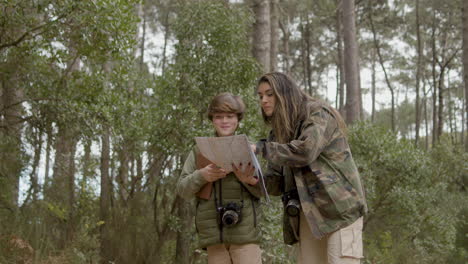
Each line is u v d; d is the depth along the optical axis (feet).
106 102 17.24
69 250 15.11
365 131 26.02
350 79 35.42
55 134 16.98
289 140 8.05
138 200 18.47
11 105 16.78
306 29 88.43
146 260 17.49
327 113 7.82
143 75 20.33
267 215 16.70
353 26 36.04
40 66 16.69
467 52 35.29
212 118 8.68
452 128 101.24
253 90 19.27
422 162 25.77
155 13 72.08
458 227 28.07
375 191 25.44
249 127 17.65
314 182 7.75
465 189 33.12
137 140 18.51
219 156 7.07
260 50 29.01
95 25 14.42
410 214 25.43
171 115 18.60
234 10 20.47
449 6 78.69
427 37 89.61
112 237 17.25
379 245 25.95
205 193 8.32
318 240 8.44
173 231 18.72
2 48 15.67
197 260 18.51
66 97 16.48
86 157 18.31
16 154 16.96
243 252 8.25
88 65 17.43
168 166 18.97
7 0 13.99
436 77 98.63
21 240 14.42
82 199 17.70
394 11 79.41
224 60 18.97
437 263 24.63
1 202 16.15
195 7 19.39
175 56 20.36
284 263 16.90
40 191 16.89
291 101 8.04
